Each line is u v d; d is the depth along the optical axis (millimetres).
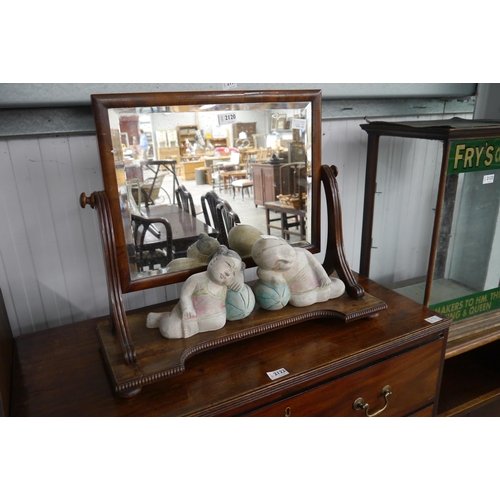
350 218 1221
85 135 844
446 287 1050
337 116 1082
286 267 789
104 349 724
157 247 798
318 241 960
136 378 645
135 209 759
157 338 749
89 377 721
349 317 812
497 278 1118
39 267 873
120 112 705
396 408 862
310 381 722
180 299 748
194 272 841
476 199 1003
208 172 814
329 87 1021
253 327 761
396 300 960
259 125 835
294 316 799
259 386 678
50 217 855
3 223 819
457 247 1024
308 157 898
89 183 872
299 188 909
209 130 791
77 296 928
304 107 866
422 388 889
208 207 831
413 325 849
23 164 806
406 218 1154
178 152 774
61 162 836
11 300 864
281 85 974
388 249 1220
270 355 762
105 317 926
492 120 1073
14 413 637
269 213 895
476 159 931
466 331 1043
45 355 788
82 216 884
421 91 1150
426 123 1013
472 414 1169
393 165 1145
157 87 860
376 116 1148
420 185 1096
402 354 821
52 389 692
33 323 900
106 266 697
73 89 790
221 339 733
